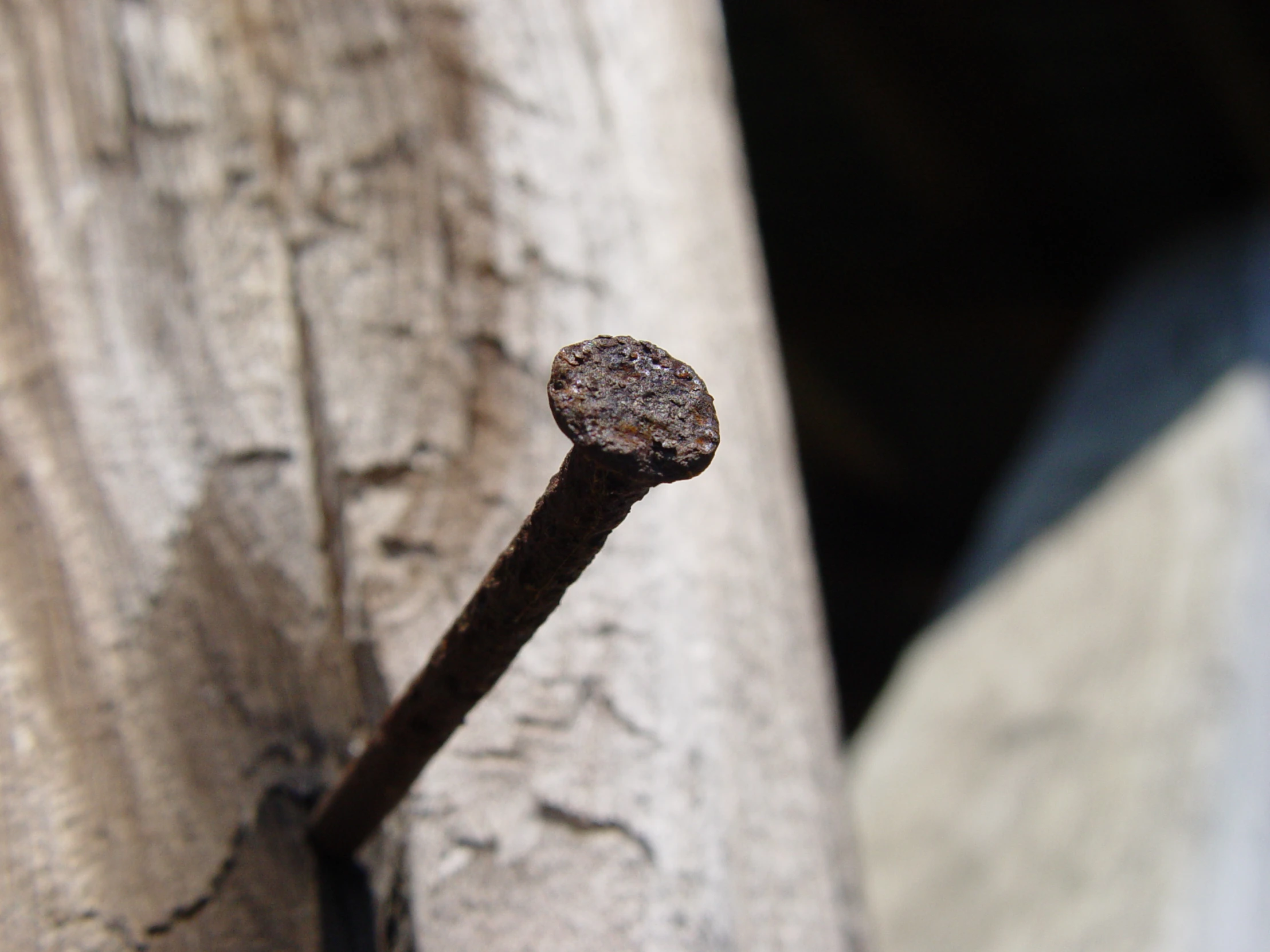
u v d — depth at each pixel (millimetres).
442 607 128
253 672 122
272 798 116
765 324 191
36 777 117
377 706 122
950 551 671
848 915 145
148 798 116
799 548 172
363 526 130
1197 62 437
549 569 96
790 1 438
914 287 579
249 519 129
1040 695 293
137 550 127
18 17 156
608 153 161
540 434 137
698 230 176
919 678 337
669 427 92
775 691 145
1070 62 450
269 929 111
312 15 160
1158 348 424
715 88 213
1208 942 206
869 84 464
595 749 124
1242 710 247
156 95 151
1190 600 284
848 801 161
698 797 126
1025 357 584
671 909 119
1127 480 353
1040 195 517
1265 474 315
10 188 145
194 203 146
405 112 152
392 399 137
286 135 151
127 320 139
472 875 117
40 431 133
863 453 645
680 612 134
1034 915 240
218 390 135
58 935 111
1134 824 236
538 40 163
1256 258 440
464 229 145
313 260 144
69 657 122
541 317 143
